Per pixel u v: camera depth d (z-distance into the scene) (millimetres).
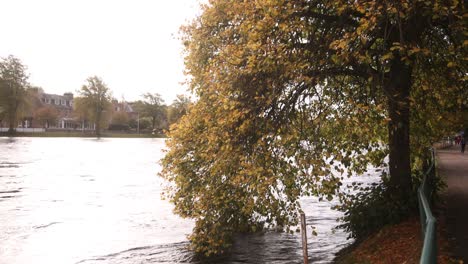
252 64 7684
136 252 11578
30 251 11711
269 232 13102
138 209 17719
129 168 36000
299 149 8430
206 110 9312
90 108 115875
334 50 8367
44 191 22344
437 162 22766
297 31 8641
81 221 15391
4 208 17516
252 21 8359
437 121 10922
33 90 96188
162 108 144500
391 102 8383
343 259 9445
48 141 82750
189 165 9922
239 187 9258
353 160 10859
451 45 9391
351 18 9102
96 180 27422
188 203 10320
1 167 33969
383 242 8844
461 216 10320
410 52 7266
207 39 10844
